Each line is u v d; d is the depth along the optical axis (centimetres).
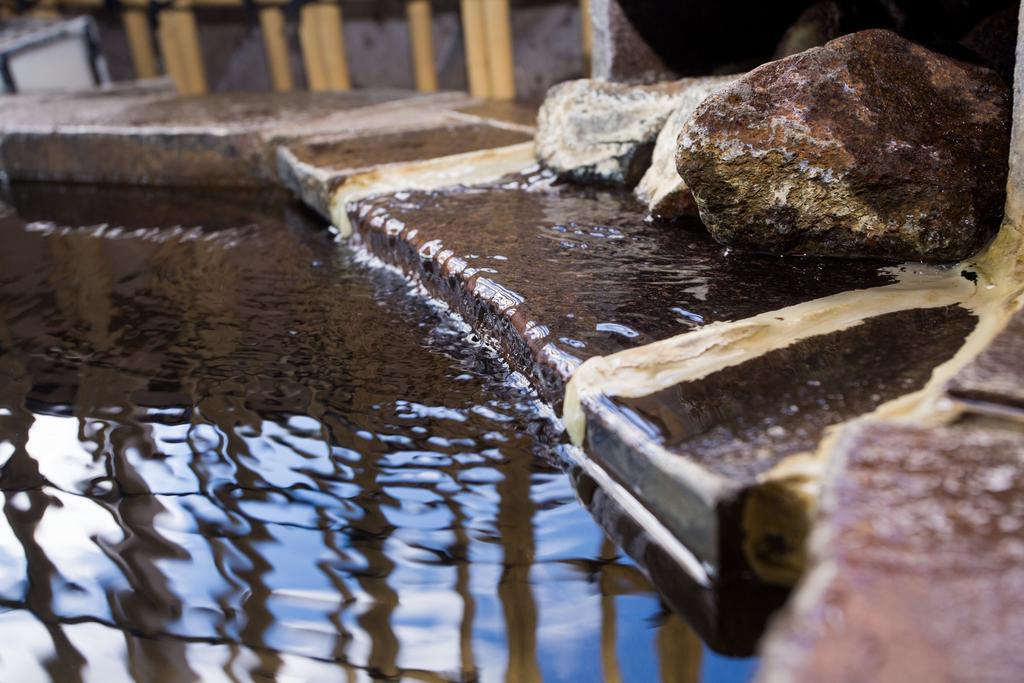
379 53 336
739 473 102
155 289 159
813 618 82
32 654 102
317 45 310
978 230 129
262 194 208
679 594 104
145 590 106
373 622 103
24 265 173
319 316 146
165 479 117
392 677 100
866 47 131
